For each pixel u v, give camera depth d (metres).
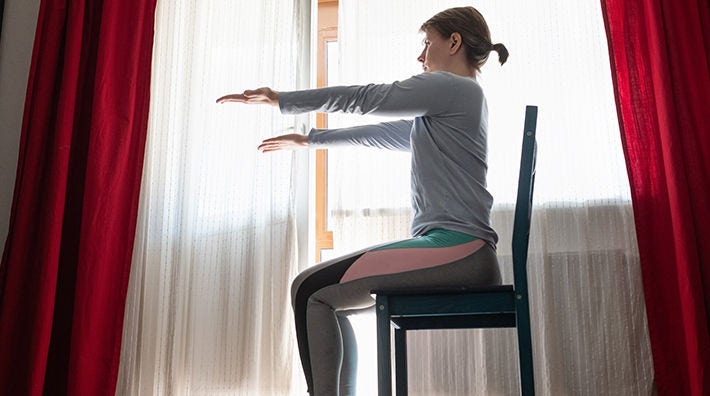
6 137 2.39
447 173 1.43
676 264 1.92
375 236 2.12
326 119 2.35
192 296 2.14
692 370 1.80
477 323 1.46
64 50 2.27
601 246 2.02
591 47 2.13
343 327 1.50
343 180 2.17
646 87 2.05
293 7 2.33
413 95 1.44
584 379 1.95
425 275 1.35
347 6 2.28
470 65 1.63
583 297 2.00
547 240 2.03
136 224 2.19
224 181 2.22
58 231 2.09
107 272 2.12
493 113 2.13
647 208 1.99
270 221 2.17
